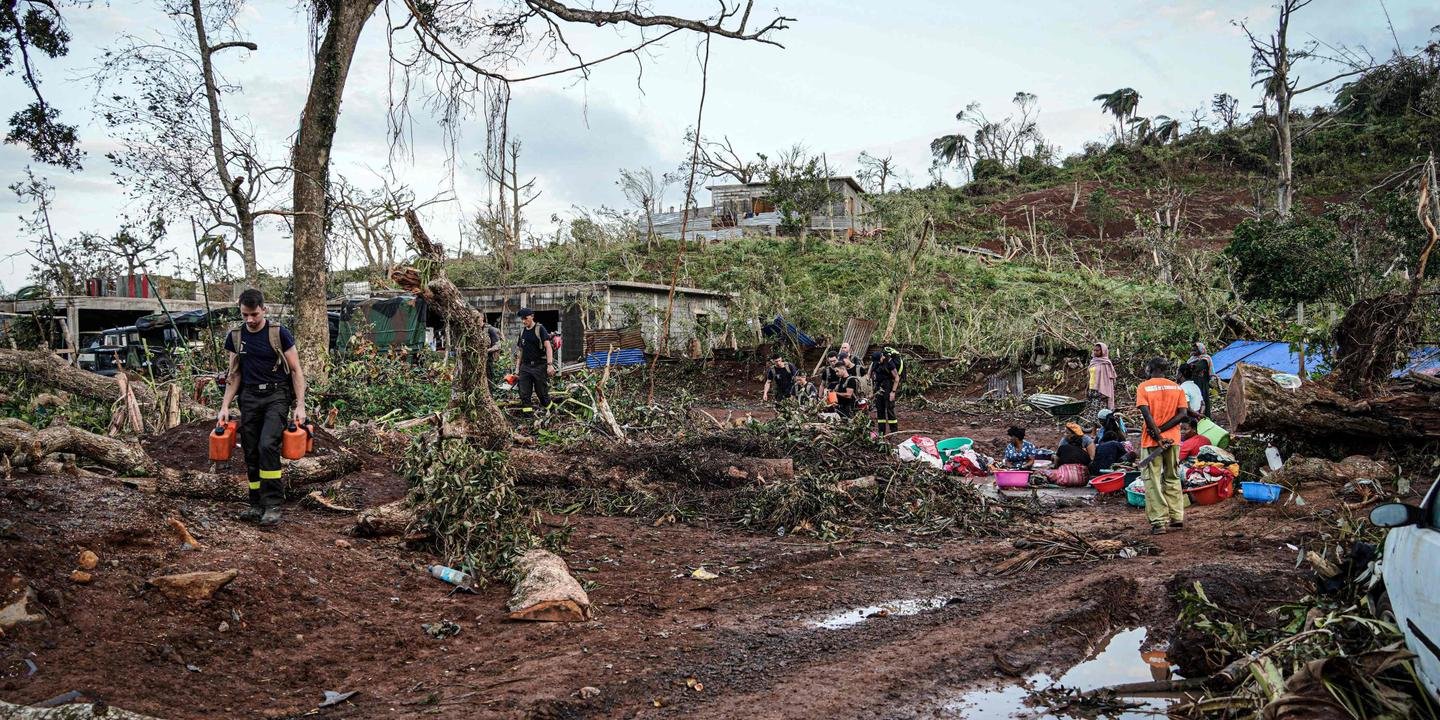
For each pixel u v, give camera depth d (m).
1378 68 32.47
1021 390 23.73
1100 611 5.53
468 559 6.18
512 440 9.18
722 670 4.64
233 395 6.50
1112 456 11.01
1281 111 32.03
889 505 9.00
